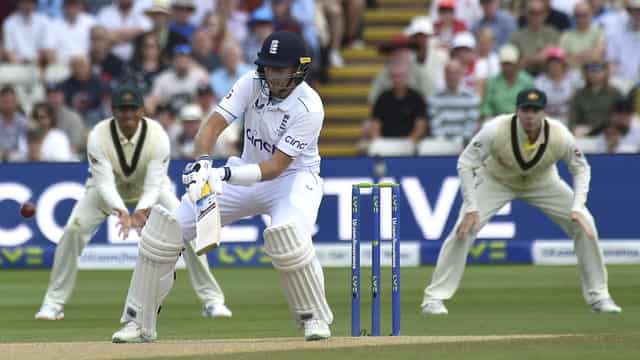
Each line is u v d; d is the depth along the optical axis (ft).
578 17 186.39
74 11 198.29
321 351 77.87
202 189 78.59
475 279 149.48
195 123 171.63
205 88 177.99
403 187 161.68
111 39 193.26
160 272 82.28
